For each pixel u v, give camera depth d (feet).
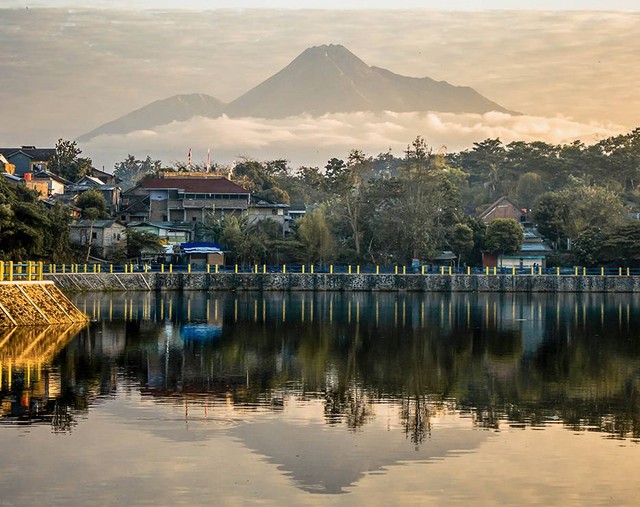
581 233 506.89
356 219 517.14
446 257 517.14
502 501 107.76
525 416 146.00
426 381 175.94
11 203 344.69
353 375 181.98
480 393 164.35
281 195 647.97
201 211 544.62
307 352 214.69
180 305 348.79
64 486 110.22
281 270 472.44
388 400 157.38
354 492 110.22
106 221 484.74
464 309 347.77
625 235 479.41
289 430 135.85
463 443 129.80
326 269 474.08
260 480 113.60
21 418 139.44
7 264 265.54
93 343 220.84
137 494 108.27
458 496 109.09
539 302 393.09
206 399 156.15
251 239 491.72
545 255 528.22
